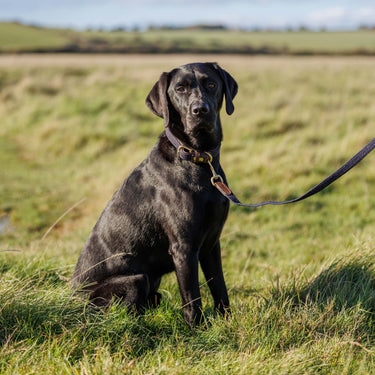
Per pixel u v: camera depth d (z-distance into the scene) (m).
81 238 4.54
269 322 2.42
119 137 8.95
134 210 2.72
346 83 13.80
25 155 8.83
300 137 7.90
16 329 2.22
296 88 13.05
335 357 2.17
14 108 12.22
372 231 4.19
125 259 2.75
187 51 46.44
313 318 2.46
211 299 3.19
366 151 2.21
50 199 6.41
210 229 2.64
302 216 5.14
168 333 2.52
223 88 2.83
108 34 79.19
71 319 2.41
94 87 14.34
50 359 2.07
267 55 42.38
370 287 2.81
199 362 2.13
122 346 2.25
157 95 2.73
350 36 75.44
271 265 3.87
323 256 3.87
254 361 2.10
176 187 2.57
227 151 7.65
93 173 7.45
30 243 4.68
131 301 2.58
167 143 2.70
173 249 2.58
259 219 5.18
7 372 1.98
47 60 26.14
